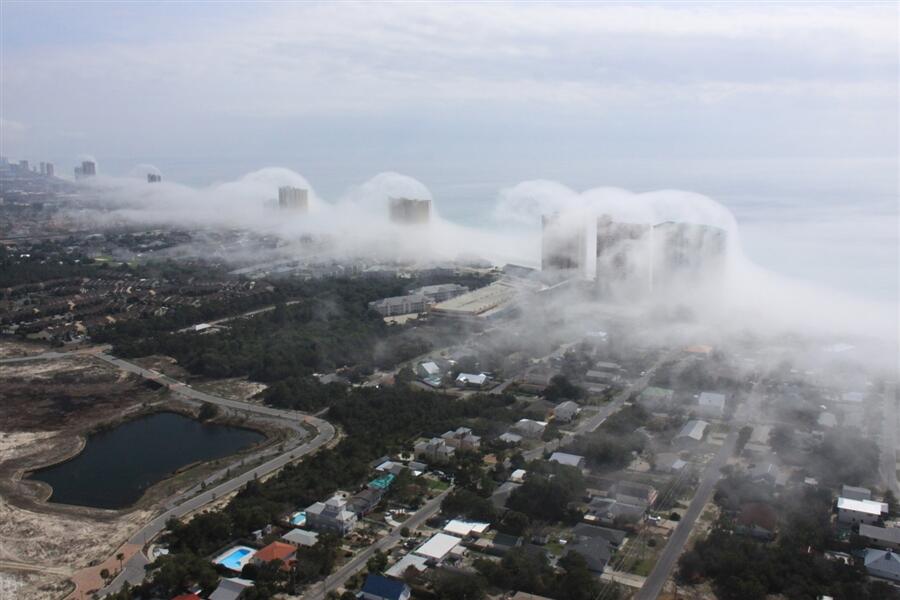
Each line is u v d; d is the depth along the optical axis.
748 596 135.75
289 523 164.38
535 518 165.75
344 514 161.38
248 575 144.12
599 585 138.50
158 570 144.62
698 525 162.50
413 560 148.12
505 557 146.12
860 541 154.75
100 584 144.50
